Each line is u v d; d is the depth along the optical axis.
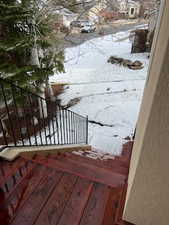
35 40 4.34
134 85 8.16
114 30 9.45
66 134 4.35
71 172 2.07
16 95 4.22
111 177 2.19
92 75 9.16
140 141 1.06
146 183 1.03
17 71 4.20
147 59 9.91
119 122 6.01
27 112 4.61
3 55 4.30
